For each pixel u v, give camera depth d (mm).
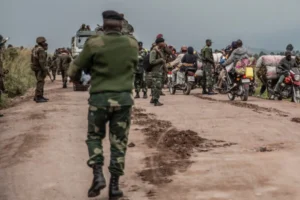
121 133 5617
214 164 6949
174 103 14953
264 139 8742
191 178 6297
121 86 5566
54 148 8359
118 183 5707
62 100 16484
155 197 5613
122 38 5664
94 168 5457
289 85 16703
